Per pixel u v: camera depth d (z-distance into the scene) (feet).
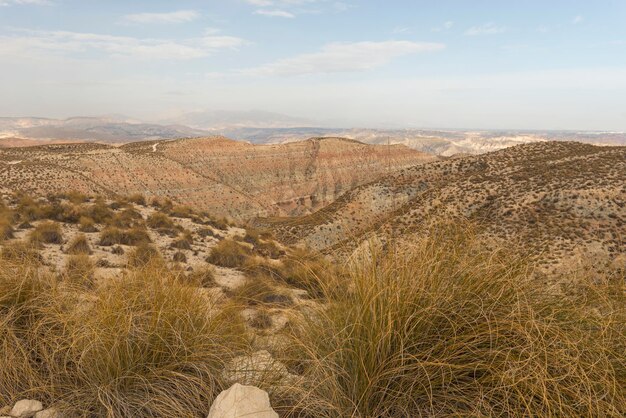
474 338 11.03
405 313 11.43
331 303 13.34
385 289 11.66
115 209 64.90
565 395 9.66
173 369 12.05
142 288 14.66
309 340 12.92
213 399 11.09
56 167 289.33
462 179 150.61
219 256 41.45
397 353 10.79
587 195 105.91
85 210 55.47
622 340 10.84
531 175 139.64
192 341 12.87
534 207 110.93
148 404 10.84
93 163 371.15
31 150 395.55
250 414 9.73
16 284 14.39
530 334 10.20
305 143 608.19
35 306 13.78
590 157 155.22
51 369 11.78
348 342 11.67
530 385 9.37
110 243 41.68
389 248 12.84
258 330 16.65
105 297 14.01
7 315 13.25
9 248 23.13
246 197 442.09
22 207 53.36
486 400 10.10
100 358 11.57
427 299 11.67
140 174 386.11
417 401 10.71
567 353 10.03
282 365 12.61
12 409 10.84
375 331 11.14
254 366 12.55
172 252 42.37
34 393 11.50
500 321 10.62
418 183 126.31
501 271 12.26
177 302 14.10
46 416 10.62
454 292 11.85
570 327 11.18
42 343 12.81
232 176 525.75
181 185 402.11
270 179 538.88
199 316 14.25
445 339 10.96
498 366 10.23
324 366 11.38
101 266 27.20
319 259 16.07
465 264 12.41
